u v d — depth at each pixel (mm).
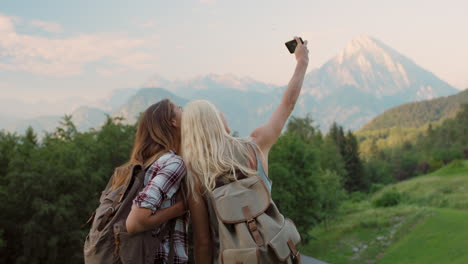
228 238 1687
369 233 41562
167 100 2084
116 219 1703
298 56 2275
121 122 25766
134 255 1659
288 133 38469
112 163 23656
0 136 23688
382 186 91188
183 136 1915
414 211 46406
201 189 1845
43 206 18938
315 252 38531
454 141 128375
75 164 22234
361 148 158875
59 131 26844
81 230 20609
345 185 91188
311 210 35062
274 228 1685
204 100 1948
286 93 2129
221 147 1846
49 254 19297
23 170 20328
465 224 34812
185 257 1880
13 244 19953
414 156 133500
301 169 35094
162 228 1804
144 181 1798
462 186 63688
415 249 32500
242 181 1781
